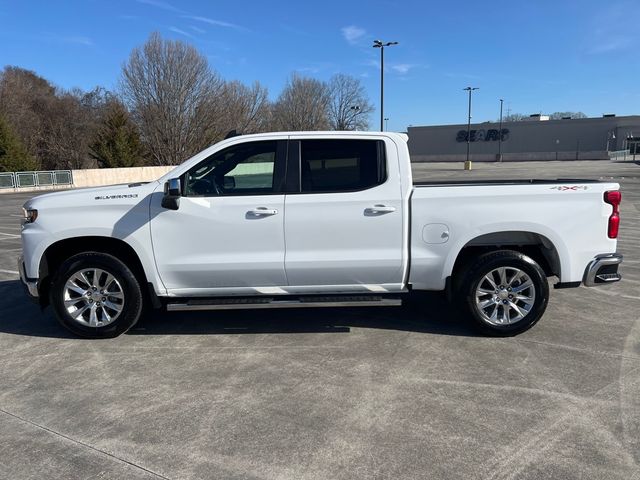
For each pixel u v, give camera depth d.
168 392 3.90
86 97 64.62
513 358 4.45
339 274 4.88
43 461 3.04
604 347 4.66
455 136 92.25
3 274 7.95
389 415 3.51
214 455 3.08
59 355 4.65
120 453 3.11
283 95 74.94
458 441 3.19
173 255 4.86
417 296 6.45
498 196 4.76
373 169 4.83
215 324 5.48
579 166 53.62
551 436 3.22
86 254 4.89
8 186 33.78
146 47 48.44
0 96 49.09
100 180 40.22
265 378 4.12
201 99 50.81
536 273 4.81
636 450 3.06
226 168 4.89
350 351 4.66
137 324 5.50
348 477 2.85
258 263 4.82
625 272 7.64
